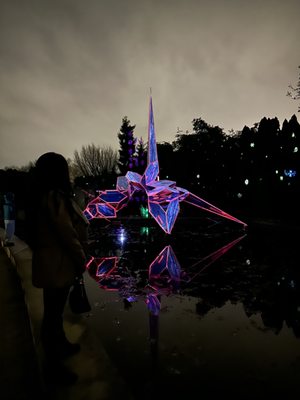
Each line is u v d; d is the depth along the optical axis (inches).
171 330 148.6
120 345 132.6
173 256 343.0
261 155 936.3
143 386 103.4
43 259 85.4
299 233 522.0
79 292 101.3
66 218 83.3
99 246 415.8
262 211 843.4
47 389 82.0
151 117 550.3
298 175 773.3
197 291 213.0
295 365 116.7
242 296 202.4
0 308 158.9
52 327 88.6
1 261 267.6
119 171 1843.0
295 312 171.6
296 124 930.1
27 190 90.1
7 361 108.5
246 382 106.0
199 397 97.9
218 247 401.7
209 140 1250.0
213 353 125.6
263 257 331.9
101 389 81.7
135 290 216.2
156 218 529.3
